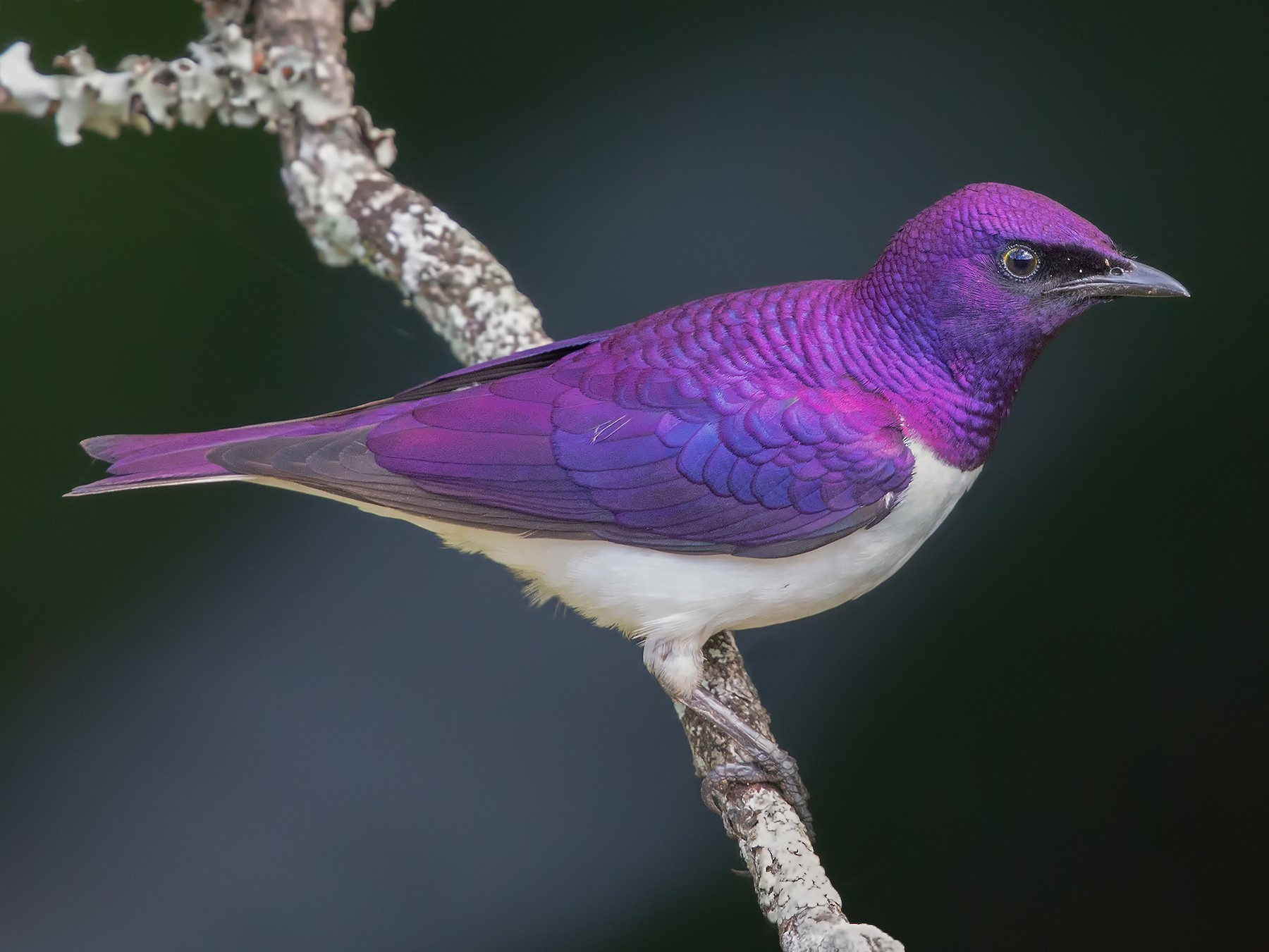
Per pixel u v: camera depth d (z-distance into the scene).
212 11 3.25
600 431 3.17
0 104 3.23
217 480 3.17
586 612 3.19
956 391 3.17
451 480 3.17
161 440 3.18
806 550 3.17
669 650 3.18
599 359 3.18
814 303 3.18
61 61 3.23
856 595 3.18
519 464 3.17
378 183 3.24
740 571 3.17
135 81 3.24
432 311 3.24
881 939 3.13
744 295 3.18
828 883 3.15
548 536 3.17
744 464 3.17
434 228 3.24
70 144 3.24
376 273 3.25
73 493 3.17
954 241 3.16
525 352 3.19
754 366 3.17
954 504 3.18
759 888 3.15
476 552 3.19
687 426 3.17
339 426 3.18
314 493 3.18
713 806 3.18
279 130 3.25
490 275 3.23
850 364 3.17
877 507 3.17
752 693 3.19
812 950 3.13
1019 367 3.17
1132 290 3.16
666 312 3.18
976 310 3.16
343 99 3.25
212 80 3.24
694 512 3.17
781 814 3.16
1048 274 3.16
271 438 3.17
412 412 3.18
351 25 3.25
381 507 3.17
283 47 3.24
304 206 3.24
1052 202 3.17
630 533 3.17
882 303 3.17
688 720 3.19
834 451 3.17
